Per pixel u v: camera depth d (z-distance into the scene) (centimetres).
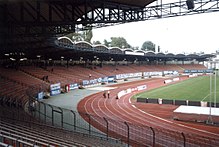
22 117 2241
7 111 2288
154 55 10775
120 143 2109
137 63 11762
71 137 1834
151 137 2364
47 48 5634
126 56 9588
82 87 6869
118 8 2577
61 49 6169
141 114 3669
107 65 10100
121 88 7000
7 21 2488
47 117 2919
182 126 2966
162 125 3014
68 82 6656
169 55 11556
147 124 3058
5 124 1678
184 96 5156
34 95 4388
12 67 5716
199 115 3152
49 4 2452
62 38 5750
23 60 6544
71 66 8256
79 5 2486
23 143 1144
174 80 9062
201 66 13975
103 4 2467
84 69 8481
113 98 5238
